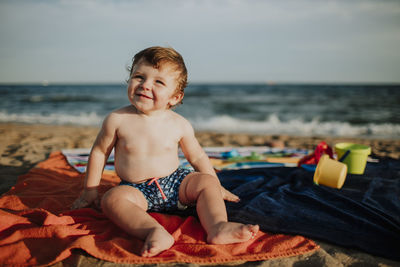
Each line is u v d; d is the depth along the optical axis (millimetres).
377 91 41031
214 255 1623
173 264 1568
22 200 2344
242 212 2133
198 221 2053
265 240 1835
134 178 2031
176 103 2143
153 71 1906
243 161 3936
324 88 54875
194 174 2090
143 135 2014
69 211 2100
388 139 7859
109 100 23344
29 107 17703
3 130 7691
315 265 1613
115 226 1941
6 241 1670
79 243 1619
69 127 9367
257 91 41844
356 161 3086
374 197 2535
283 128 10734
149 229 1659
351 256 1716
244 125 11562
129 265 1558
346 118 13891
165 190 2045
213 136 7609
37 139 6160
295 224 2006
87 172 2156
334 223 2031
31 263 1515
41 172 3137
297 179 2973
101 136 2086
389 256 1689
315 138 7551
